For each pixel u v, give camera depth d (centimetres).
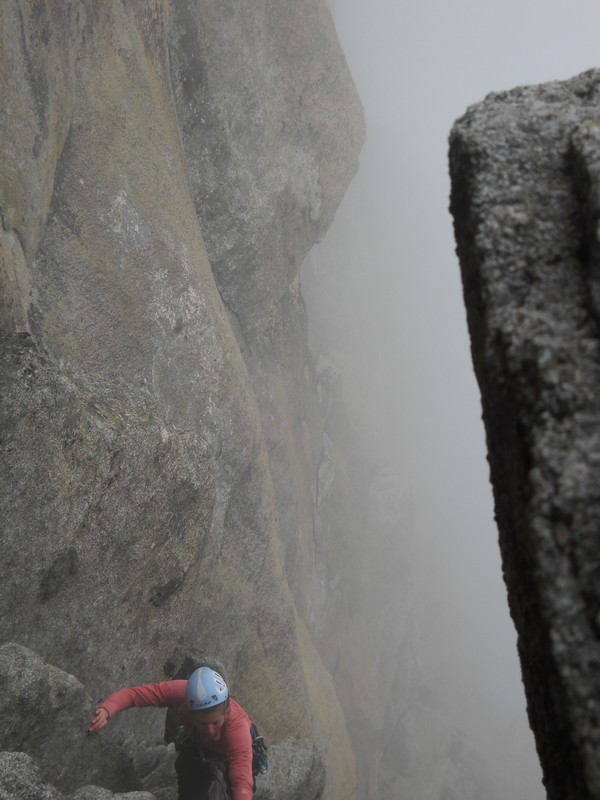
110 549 734
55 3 849
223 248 1516
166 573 807
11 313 744
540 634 157
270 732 1236
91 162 952
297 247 1719
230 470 1177
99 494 710
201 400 1091
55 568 683
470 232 188
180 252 1090
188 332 1076
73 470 681
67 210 904
